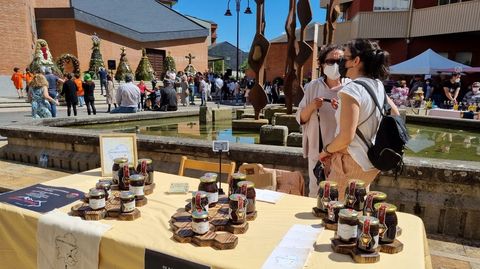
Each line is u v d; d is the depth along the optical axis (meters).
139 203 2.09
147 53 30.16
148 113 8.19
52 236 1.84
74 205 2.05
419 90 12.56
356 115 2.11
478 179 2.95
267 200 2.23
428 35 19.12
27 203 2.09
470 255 2.80
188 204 2.04
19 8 17.92
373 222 1.50
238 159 3.81
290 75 6.89
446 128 8.63
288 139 5.47
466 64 18.64
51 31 24.00
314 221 1.92
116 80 25.20
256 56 6.90
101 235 1.72
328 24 7.82
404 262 1.50
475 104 10.27
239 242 1.66
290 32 6.83
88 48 25.08
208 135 6.67
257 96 7.07
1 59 17.45
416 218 1.99
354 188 1.89
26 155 5.31
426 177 3.11
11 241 2.02
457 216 3.08
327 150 2.33
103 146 2.76
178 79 17.05
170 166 4.16
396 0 20.69
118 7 33.56
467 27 17.03
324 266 1.47
